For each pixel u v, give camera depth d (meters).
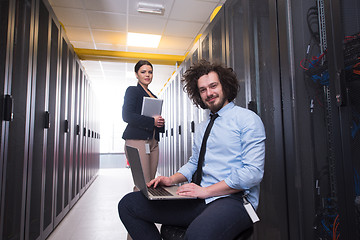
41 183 2.18
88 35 4.86
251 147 1.07
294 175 1.35
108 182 5.91
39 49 2.12
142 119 1.88
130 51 5.68
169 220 1.15
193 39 5.03
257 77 1.78
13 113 1.62
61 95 2.94
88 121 5.25
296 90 1.39
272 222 1.59
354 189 1.05
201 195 1.05
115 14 4.04
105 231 2.57
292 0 1.44
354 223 1.04
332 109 1.16
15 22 1.64
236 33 2.09
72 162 3.56
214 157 1.17
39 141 2.15
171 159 5.37
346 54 1.11
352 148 1.07
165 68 6.58
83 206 3.62
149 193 1.13
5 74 1.50
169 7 3.84
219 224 0.92
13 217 1.65
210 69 1.23
